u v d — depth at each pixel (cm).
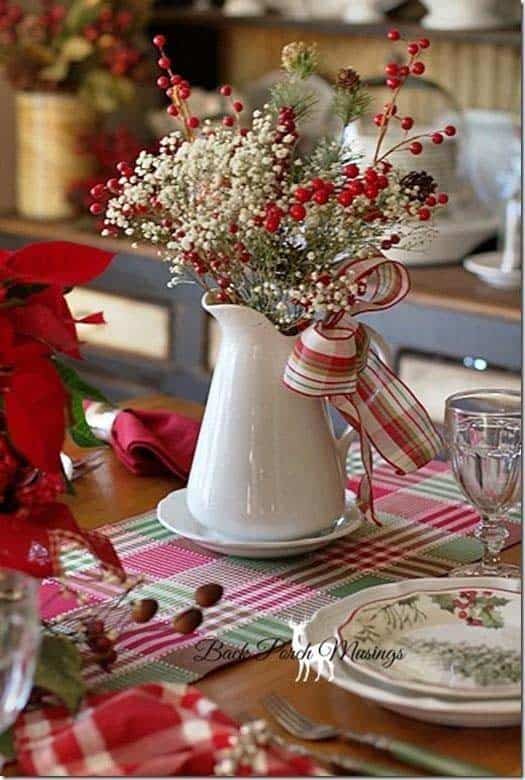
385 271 151
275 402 154
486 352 294
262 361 153
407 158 315
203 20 385
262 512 154
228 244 149
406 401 157
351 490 180
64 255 130
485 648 129
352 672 123
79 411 138
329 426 158
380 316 310
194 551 159
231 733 109
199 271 153
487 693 117
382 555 159
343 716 121
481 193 357
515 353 288
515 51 354
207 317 344
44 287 130
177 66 408
